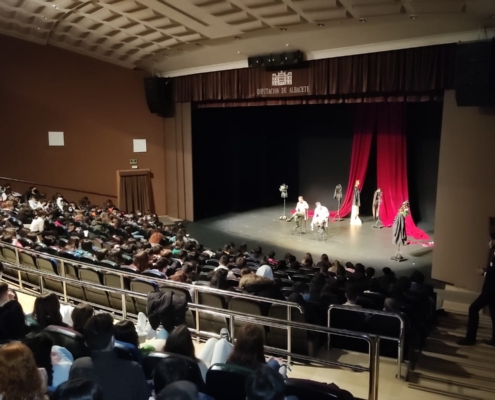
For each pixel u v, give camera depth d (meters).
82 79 17.08
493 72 8.96
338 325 6.07
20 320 3.87
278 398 2.28
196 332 5.34
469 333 6.30
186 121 17.92
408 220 15.58
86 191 17.62
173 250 9.45
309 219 18.27
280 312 5.54
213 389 3.18
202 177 18.89
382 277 8.24
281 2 10.02
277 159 21.55
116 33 14.48
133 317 6.18
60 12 13.16
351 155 18.59
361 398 4.52
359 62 11.91
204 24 12.16
